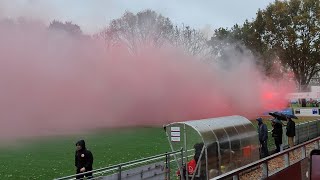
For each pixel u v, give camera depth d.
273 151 17.89
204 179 10.87
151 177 10.55
